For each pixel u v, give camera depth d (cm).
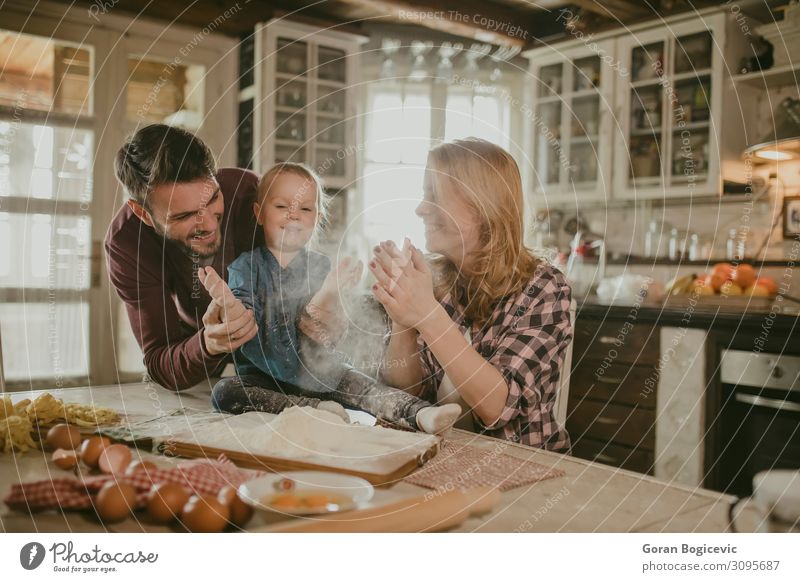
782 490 40
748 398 171
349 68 261
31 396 94
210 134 258
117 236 121
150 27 246
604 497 56
